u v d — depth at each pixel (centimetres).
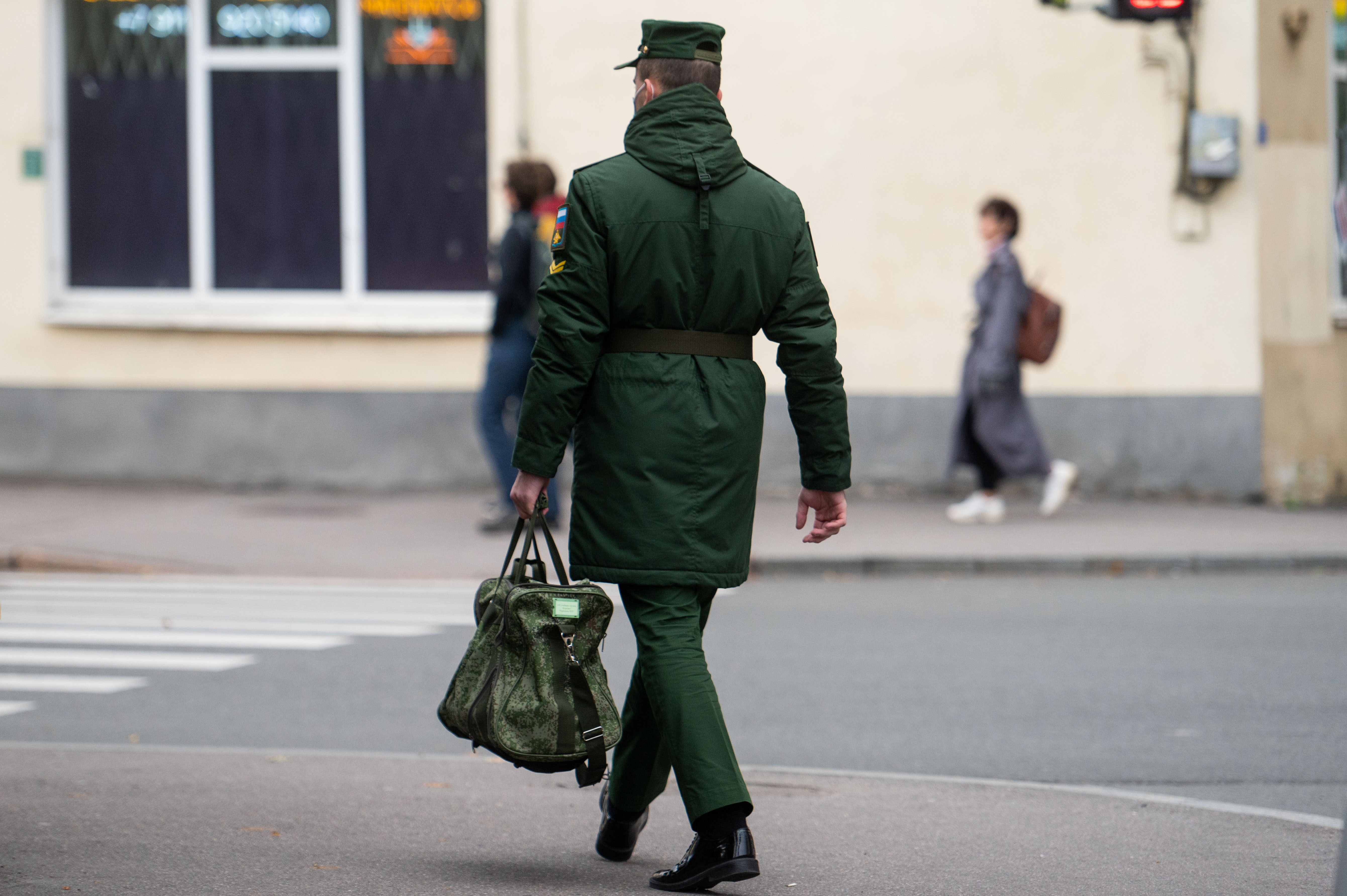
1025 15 2488
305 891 727
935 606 1717
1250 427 2525
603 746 701
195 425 2545
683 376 707
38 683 1299
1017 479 2339
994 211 2200
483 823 873
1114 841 846
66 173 2600
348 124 2584
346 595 1769
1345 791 988
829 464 731
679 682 699
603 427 709
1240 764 1056
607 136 2522
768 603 1736
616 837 777
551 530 2119
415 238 2589
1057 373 2523
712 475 711
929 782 991
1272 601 1761
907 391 2522
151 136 2602
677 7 2508
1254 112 2505
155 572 1919
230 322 2531
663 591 712
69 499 2395
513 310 2086
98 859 782
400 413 2528
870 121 2502
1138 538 2122
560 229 706
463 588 1825
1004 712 1212
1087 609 1700
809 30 2500
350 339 2530
